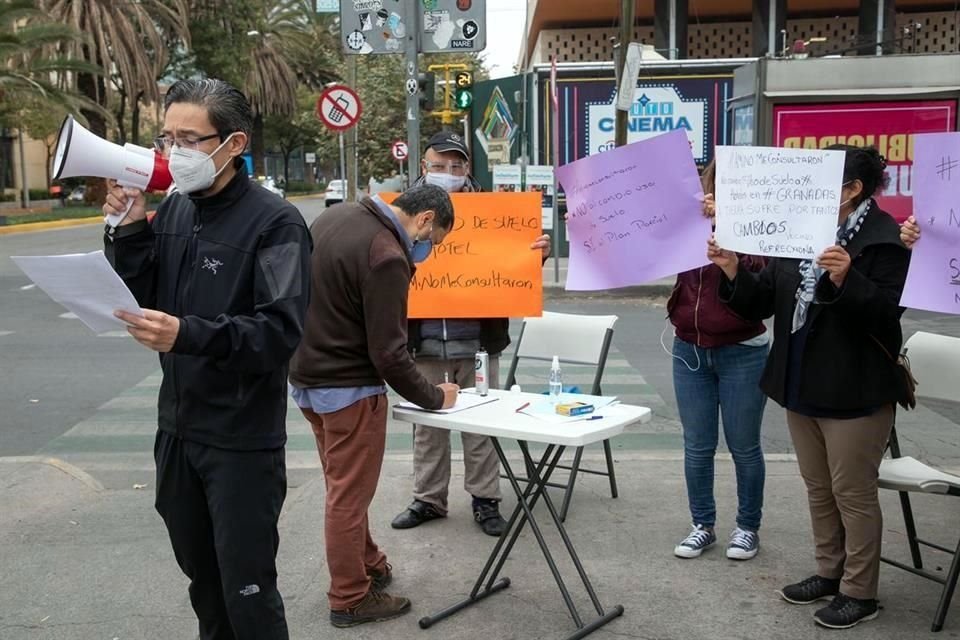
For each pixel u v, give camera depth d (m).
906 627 3.58
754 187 3.45
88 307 2.35
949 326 10.80
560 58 24.41
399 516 4.75
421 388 3.61
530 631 3.64
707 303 4.14
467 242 4.66
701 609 3.78
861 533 3.56
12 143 39.16
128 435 6.66
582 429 3.44
